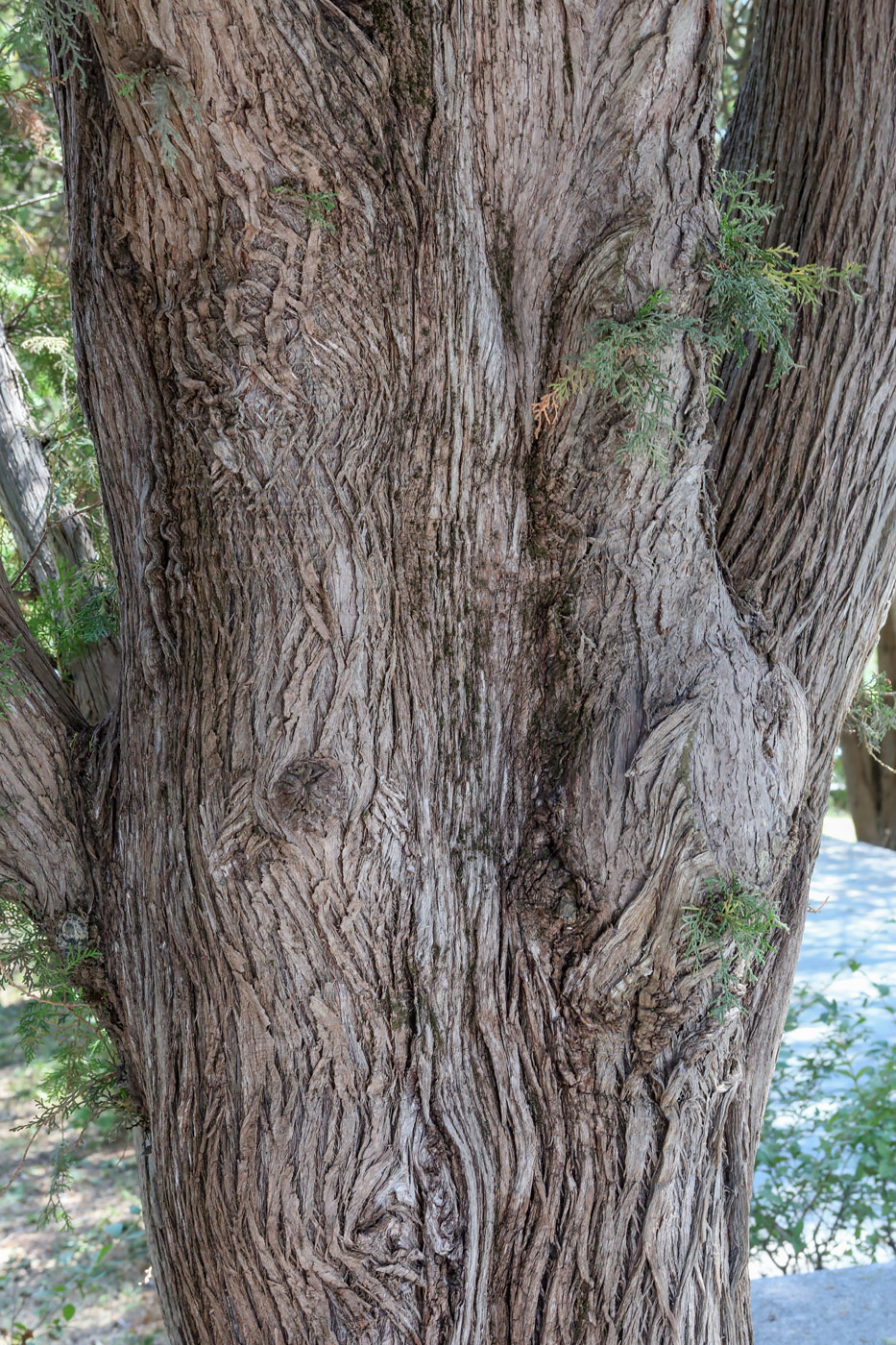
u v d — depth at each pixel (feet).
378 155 5.39
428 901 6.12
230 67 4.82
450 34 5.43
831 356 7.29
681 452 5.96
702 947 6.10
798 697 6.79
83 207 5.72
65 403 10.50
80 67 5.25
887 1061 14.49
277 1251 6.07
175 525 6.04
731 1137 7.43
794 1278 11.38
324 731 5.79
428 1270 6.22
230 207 5.21
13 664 6.62
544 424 6.03
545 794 6.44
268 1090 5.99
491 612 6.29
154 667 6.26
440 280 5.68
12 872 6.56
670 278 5.69
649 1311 6.61
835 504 7.36
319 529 5.76
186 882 6.01
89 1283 16.24
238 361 5.54
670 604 6.31
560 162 5.76
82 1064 6.89
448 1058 6.22
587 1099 6.39
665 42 5.45
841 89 7.39
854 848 31.53
